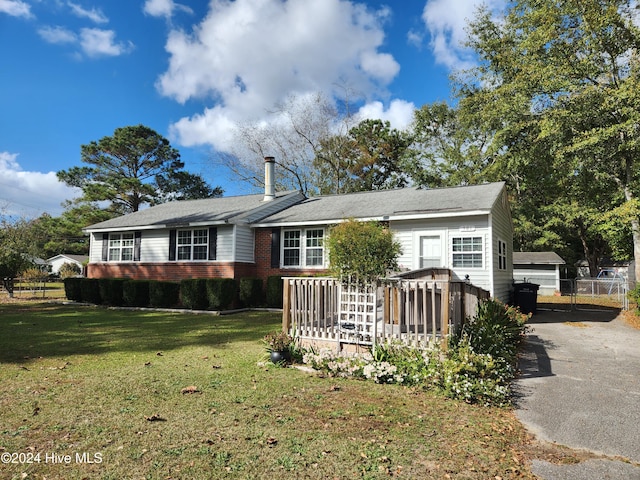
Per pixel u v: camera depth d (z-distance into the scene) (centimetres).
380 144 3416
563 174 2122
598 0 1527
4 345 807
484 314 767
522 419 437
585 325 1189
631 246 2370
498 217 1391
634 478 313
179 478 298
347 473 308
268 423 403
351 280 686
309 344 706
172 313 1405
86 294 1700
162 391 503
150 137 3634
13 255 2012
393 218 1337
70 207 3703
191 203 2144
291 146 3081
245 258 1598
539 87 1756
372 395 497
